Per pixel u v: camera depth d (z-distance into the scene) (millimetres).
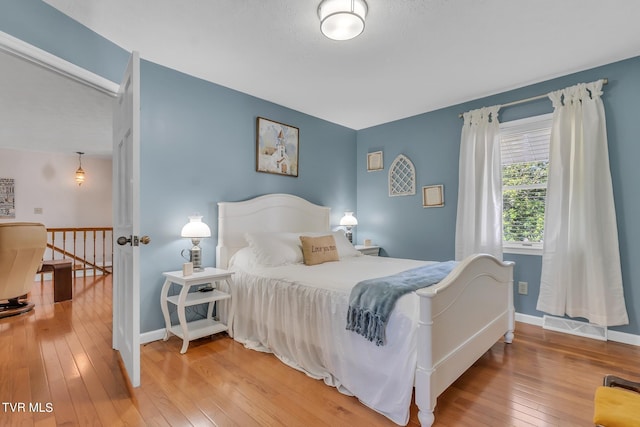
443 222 3875
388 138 4441
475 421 1674
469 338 2021
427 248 4016
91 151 5945
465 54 2645
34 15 1860
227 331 2967
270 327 2492
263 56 2668
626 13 2113
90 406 1779
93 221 6508
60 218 6148
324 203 4332
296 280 2373
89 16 2100
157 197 2775
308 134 4133
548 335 2893
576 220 2846
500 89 3346
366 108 3920
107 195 6688
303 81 3156
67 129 4492
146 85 2715
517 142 3340
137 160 1866
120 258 2297
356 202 4797
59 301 4008
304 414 1739
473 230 3475
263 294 2596
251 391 1959
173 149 2877
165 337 2740
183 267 2619
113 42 2410
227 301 2934
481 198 3430
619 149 2750
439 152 3916
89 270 6102
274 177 3732
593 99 2807
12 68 2664
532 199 3291
